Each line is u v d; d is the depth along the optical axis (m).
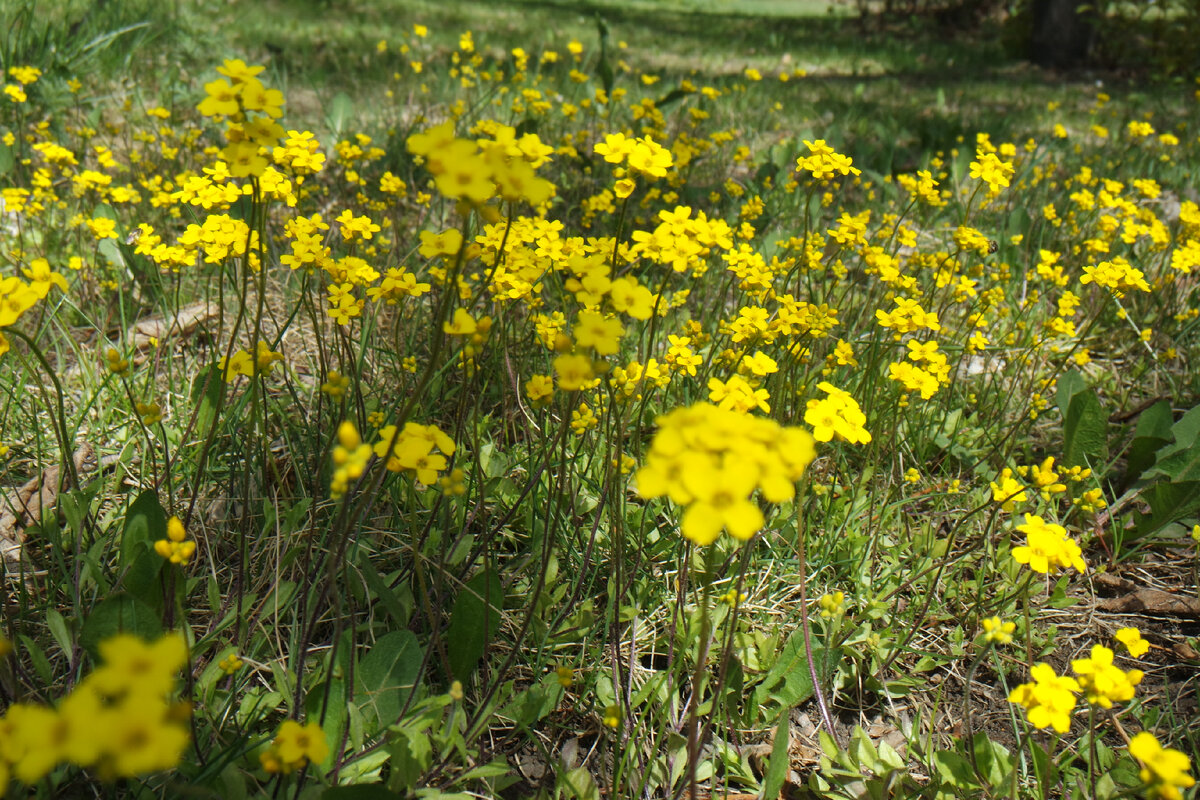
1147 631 2.40
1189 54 11.96
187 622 1.91
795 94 8.62
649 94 7.82
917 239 4.70
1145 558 2.67
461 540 2.15
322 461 2.00
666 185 4.70
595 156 5.15
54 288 3.21
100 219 2.88
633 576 2.08
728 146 6.32
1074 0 12.87
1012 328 3.67
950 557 2.56
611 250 2.19
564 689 1.97
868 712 2.12
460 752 1.64
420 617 2.07
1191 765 1.97
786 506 2.44
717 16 18.81
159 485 2.37
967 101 9.46
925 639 2.30
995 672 2.25
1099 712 2.10
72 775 1.57
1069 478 2.68
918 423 2.98
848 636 2.17
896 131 6.70
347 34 9.88
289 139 2.08
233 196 2.23
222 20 9.15
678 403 2.81
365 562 1.96
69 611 2.01
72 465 1.93
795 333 2.30
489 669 1.92
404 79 7.45
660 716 1.85
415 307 3.28
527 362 3.01
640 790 1.70
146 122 5.52
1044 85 11.25
